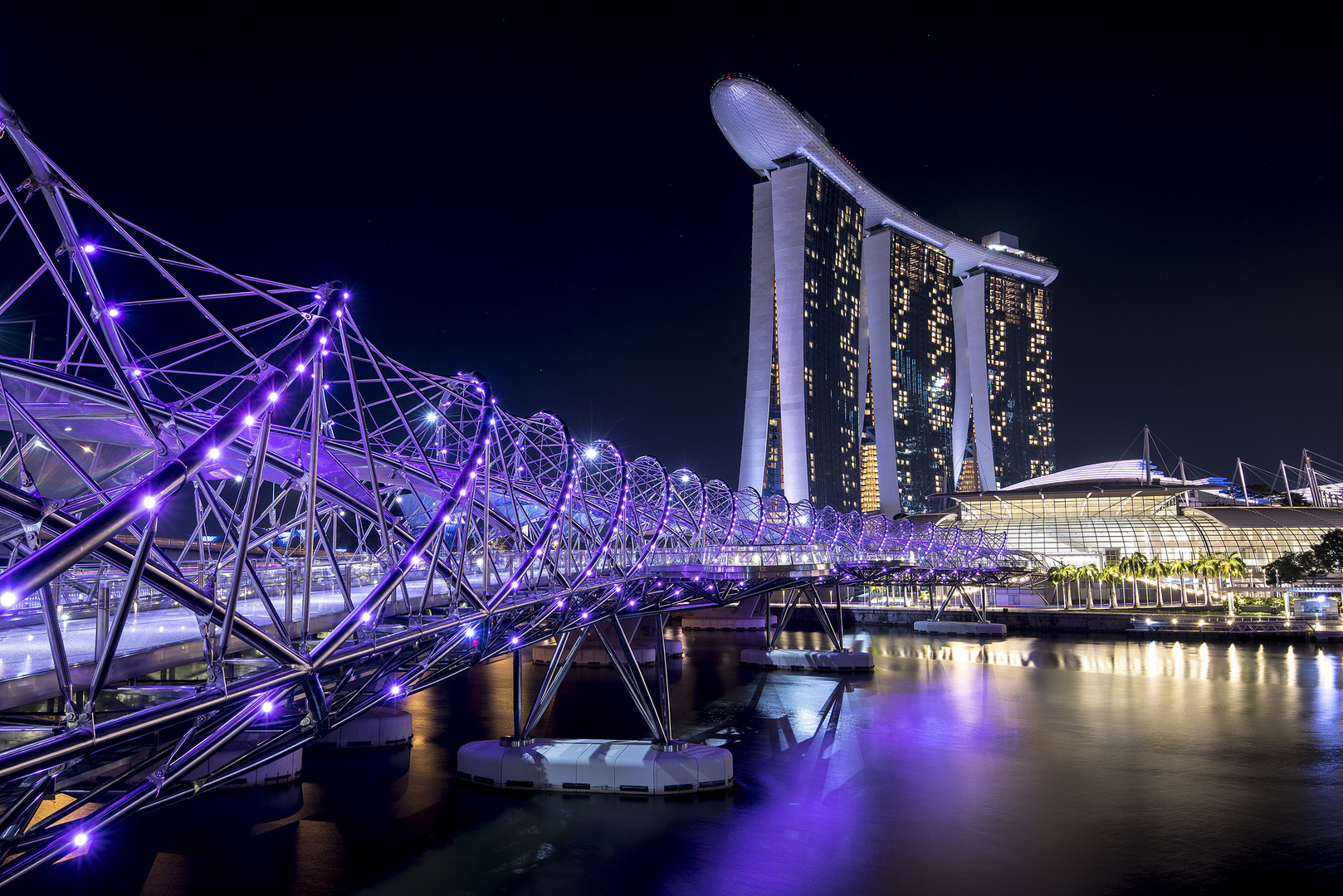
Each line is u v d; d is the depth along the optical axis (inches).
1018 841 1674.5
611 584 1748.3
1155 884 1472.7
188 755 733.9
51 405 1364.4
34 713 703.7
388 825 1750.7
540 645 4237.2
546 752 2006.6
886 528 5871.1
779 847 1638.8
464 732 2583.7
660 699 2063.2
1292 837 1694.1
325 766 2187.5
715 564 2364.7
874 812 1839.3
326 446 1654.8
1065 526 7445.9
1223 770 2176.4
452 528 1695.4
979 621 5836.6
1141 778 2100.1
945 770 2171.5
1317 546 6235.2
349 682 1064.8
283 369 714.8
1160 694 3223.4
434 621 1083.9
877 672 3811.5
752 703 3065.9
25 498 501.0
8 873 581.6
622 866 1552.7
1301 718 2770.7
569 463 1627.7
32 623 1006.4
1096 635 5472.4
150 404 1153.4
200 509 1054.4
